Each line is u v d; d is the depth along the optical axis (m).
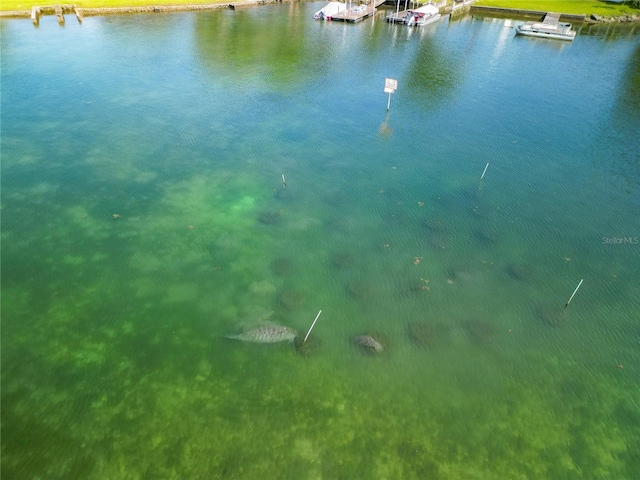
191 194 25.56
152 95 37.94
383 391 15.47
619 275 20.44
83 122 33.16
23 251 21.06
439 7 72.19
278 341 16.94
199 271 20.33
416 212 24.44
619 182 27.27
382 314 18.42
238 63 46.22
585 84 42.81
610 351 17.09
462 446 13.97
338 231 22.97
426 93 40.09
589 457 13.82
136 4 63.62
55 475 12.87
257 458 13.45
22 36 51.16
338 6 68.31
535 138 32.38
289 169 28.23
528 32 58.53
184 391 15.23
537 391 15.67
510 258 21.38
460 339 17.44
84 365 15.97
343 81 42.56
